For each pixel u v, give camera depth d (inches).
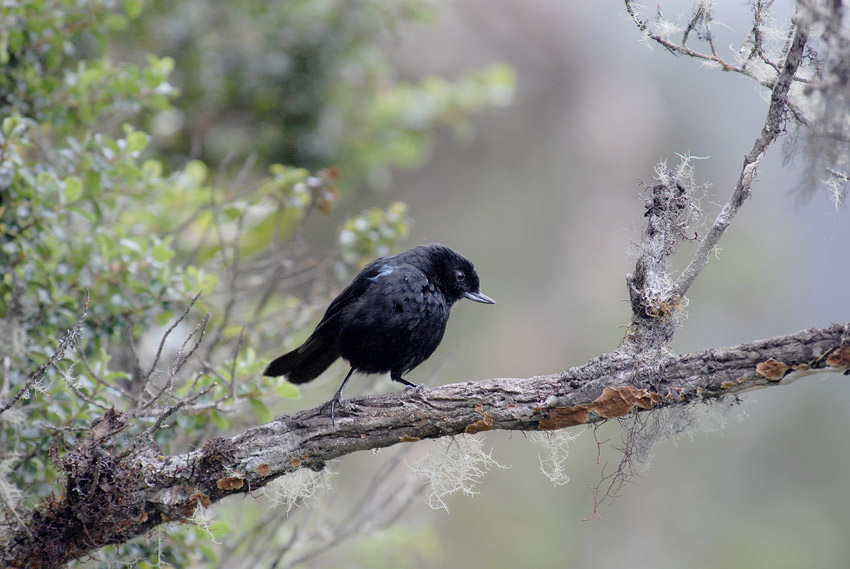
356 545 463.2
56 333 345.4
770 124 260.2
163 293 359.9
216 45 631.8
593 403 273.1
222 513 406.6
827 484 834.8
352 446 292.0
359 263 468.4
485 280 881.5
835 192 269.1
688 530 800.9
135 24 586.9
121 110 417.1
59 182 341.1
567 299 886.4
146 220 430.6
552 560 770.2
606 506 803.4
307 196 448.1
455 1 863.1
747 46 277.1
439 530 775.7
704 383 263.7
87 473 277.6
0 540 285.7
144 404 293.9
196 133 609.9
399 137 679.7
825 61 252.4
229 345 427.8
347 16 632.4
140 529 286.8
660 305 275.3
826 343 252.5
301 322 431.2
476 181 898.1
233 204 442.3
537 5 898.7
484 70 880.9
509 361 849.5
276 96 631.8
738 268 889.5
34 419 321.1
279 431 292.4
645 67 949.2
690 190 289.7
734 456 856.3
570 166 917.8
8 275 345.1
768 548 799.7
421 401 289.0
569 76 914.1
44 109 386.9
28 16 372.2
